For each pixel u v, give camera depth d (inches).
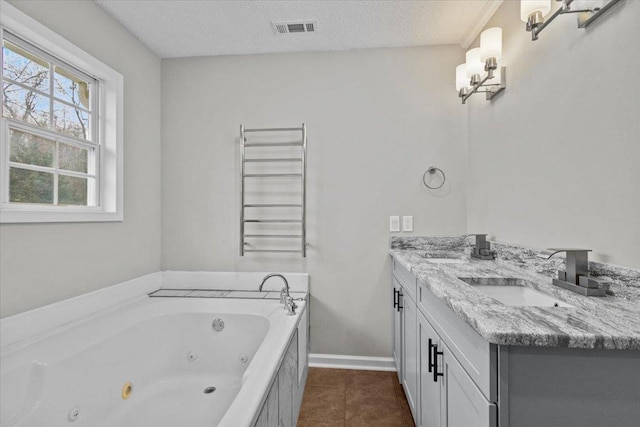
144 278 91.0
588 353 29.5
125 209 85.1
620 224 42.1
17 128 59.2
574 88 50.5
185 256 101.0
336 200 96.9
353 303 96.5
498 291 54.8
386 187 95.8
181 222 101.1
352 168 96.7
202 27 85.3
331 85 97.4
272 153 98.6
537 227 60.7
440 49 94.9
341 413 73.6
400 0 75.2
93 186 77.5
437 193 94.6
